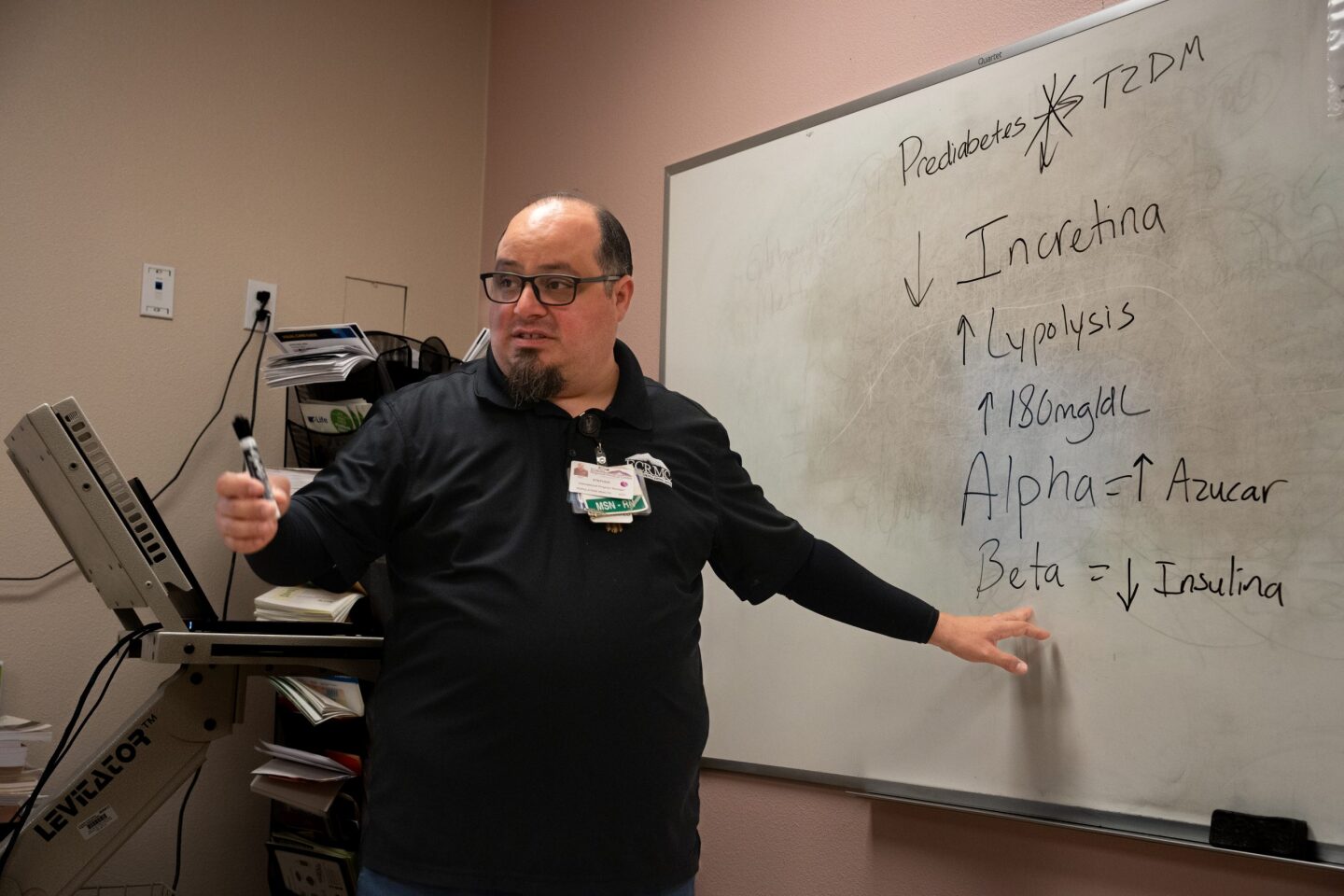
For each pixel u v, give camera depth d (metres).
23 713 2.15
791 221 2.09
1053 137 1.68
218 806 2.37
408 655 1.33
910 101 1.90
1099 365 1.58
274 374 2.08
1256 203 1.44
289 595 1.91
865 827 1.84
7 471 2.16
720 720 2.11
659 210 2.43
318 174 2.66
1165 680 1.47
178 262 2.41
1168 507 1.49
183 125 2.44
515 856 1.25
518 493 1.36
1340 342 1.35
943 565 1.75
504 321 1.40
